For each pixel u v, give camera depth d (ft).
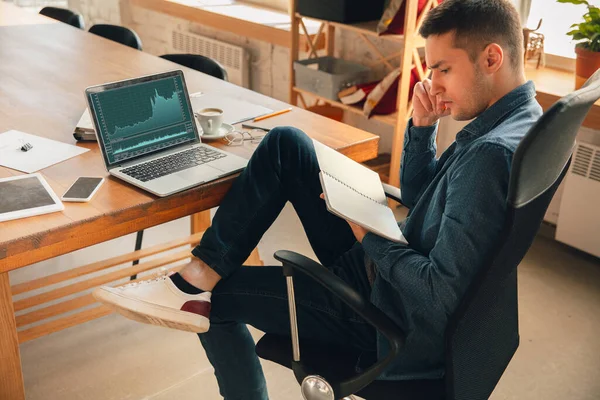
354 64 12.01
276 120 7.36
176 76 6.46
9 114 7.27
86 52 9.95
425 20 4.74
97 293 5.46
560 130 3.81
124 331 8.18
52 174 5.90
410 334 4.85
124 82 6.07
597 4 10.44
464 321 4.39
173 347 7.93
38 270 9.40
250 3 15.76
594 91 3.95
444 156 5.59
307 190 5.90
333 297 5.32
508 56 4.58
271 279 5.57
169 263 8.63
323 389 4.89
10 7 12.79
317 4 11.25
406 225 5.17
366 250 4.99
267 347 5.37
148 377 7.40
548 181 4.10
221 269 5.62
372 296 5.09
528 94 4.68
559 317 8.69
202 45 15.81
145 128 6.18
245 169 5.84
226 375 5.97
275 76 14.44
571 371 7.69
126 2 18.17
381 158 12.25
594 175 9.42
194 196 5.71
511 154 4.24
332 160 5.70
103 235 5.32
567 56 10.85
